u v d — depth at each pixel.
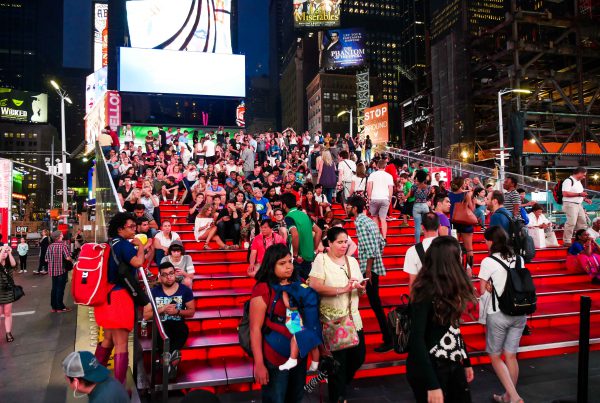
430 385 3.01
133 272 5.11
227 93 44.38
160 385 5.11
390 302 7.53
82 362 3.11
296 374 3.68
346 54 89.38
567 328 7.44
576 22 65.94
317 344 3.45
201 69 43.81
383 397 5.16
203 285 7.94
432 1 167.25
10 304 8.64
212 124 46.62
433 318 3.20
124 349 5.13
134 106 45.41
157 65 42.56
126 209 11.00
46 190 160.50
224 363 5.80
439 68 97.38
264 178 16.38
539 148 56.34
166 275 5.75
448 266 3.20
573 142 60.16
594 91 67.56
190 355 5.96
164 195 14.84
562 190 11.02
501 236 4.86
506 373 4.76
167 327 5.68
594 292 8.77
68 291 15.04
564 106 68.62
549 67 73.38
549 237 11.48
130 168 16.27
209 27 50.72
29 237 45.41
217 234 10.23
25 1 197.12
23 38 196.00
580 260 9.45
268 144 23.23
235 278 8.13
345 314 4.50
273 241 7.37
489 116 87.50
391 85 184.50
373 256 6.02
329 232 4.69
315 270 4.54
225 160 19.27
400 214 14.12
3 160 19.45
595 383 5.55
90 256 4.94
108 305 4.98
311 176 16.14
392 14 190.62
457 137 89.19
